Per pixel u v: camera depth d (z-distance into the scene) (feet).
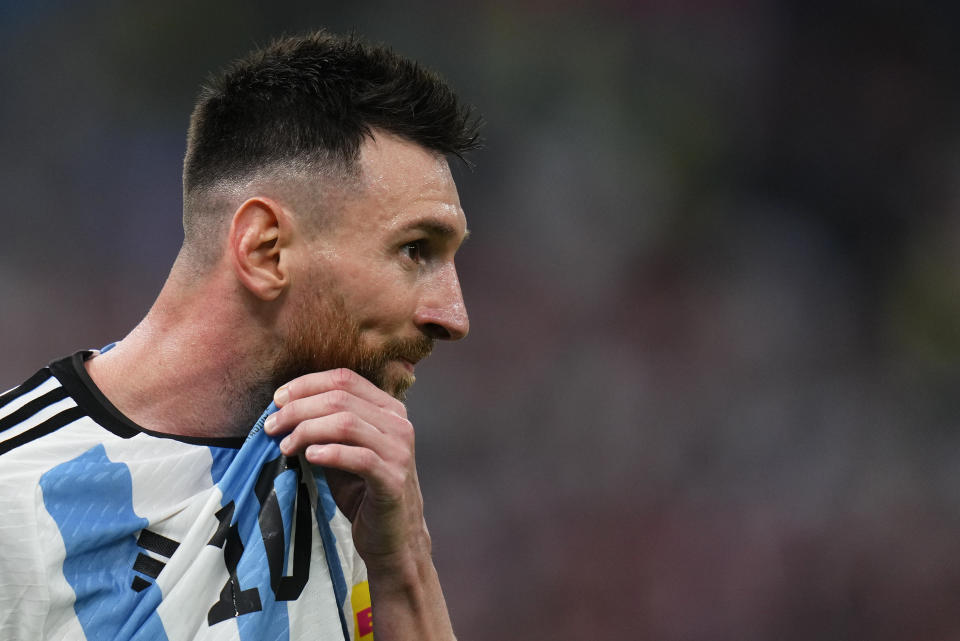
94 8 131.13
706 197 140.15
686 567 109.91
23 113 128.88
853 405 127.13
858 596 107.55
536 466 120.78
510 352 129.49
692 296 134.51
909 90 142.41
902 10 142.51
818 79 143.84
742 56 144.66
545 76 142.20
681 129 142.51
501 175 138.82
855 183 141.28
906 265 137.59
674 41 144.46
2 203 125.70
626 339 131.34
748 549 111.75
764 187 142.41
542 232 136.36
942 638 104.68
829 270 138.10
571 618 106.63
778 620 106.73
